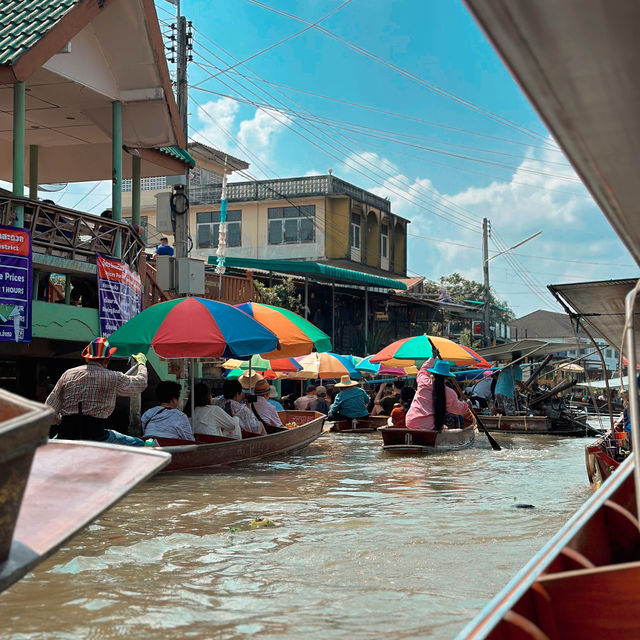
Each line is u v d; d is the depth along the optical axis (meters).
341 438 16.86
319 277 30.11
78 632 3.96
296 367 17.47
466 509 7.74
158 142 14.97
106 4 12.04
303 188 34.78
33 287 12.23
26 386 14.22
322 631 4.00
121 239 13.79
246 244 35.41
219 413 11.45
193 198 35.38
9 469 2.49
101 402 9.21
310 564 5.40
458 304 41.16
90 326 12.70
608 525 3.52
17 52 10.95
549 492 9.05
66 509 2.89
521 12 1.54
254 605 4.43
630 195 2.09
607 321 9.45
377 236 37.62
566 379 27.14
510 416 20.89
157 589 4.77
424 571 5.20
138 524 6.79
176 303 11.00
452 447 14.53
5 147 16.16
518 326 81.19
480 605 4.46
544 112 1.83
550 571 2.78
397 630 4.01
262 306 12.97
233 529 6.58
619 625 2.49
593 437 20.39
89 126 14.93
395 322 35.50
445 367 14.33
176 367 15.70
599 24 1.54
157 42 13.36
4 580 2.48
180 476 9.92
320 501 8.18
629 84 1.67
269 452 12.23
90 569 5.23
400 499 8.41
